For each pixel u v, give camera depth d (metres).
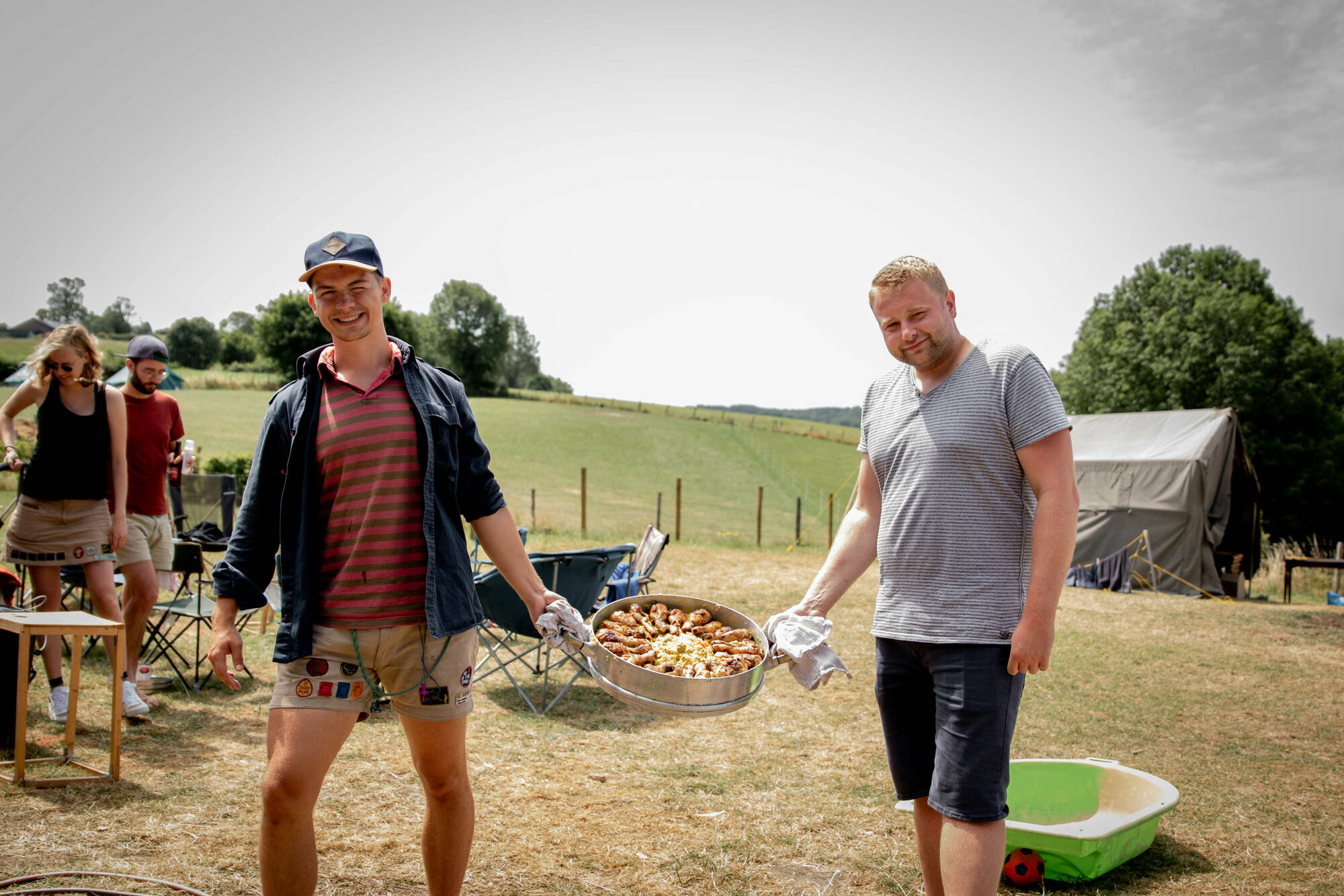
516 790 3.85
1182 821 3.83
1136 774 3.69
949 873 2.22
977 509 2.39
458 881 2.43
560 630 2.49
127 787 3.53
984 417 2.39
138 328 114.75
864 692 5.99
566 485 38.00
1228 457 13.46
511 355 127.69
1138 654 7.68
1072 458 2.35
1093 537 14.19
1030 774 3.86
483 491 2.49
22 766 3.43
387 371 2.35
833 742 4.84
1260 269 38.75
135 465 4.69
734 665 2.51
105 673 5.28
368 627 2.24
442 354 92.62
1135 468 13.75
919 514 2.44
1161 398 36.44
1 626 3.54
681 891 2.96
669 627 2.85
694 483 41.84
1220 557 14.52
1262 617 9.88
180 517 7.36
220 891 2.69
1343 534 33.88
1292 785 4.39
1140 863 3.38
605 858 3.19
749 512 33.91
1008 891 3.12
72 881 2.64
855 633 8.25
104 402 4.35
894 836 3.53
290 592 2.22
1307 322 37.59
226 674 2.23
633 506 32.38
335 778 3.83
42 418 4.28
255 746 4.20
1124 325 38.38
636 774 4.16
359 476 2.26
